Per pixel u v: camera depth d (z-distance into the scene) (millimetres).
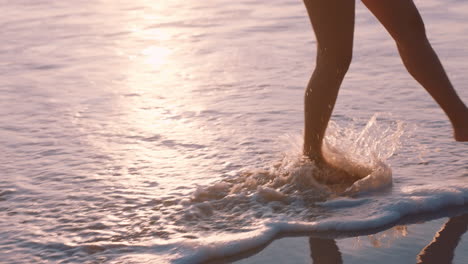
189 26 6164
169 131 3473
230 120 3580
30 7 7348
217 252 2256
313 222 2445
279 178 2787
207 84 4305
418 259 2189
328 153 2883
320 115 2713
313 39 5418
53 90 4281
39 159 3145
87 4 7449
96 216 2555
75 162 3098
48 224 2504
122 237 2391
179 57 5070
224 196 2693
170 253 2252
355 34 5555
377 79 4215
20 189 2814
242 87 4191
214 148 3207
